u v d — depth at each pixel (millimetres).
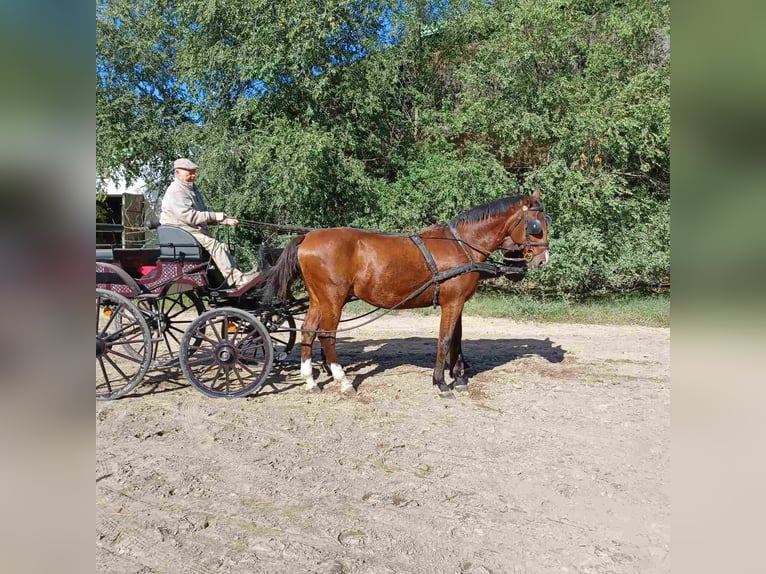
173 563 2541
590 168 10969
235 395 4855
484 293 11406
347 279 4867
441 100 12844
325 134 10242
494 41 11242
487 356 6684
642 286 11094
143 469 3510
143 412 4543
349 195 11391
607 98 10828
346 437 4082
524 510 3047
